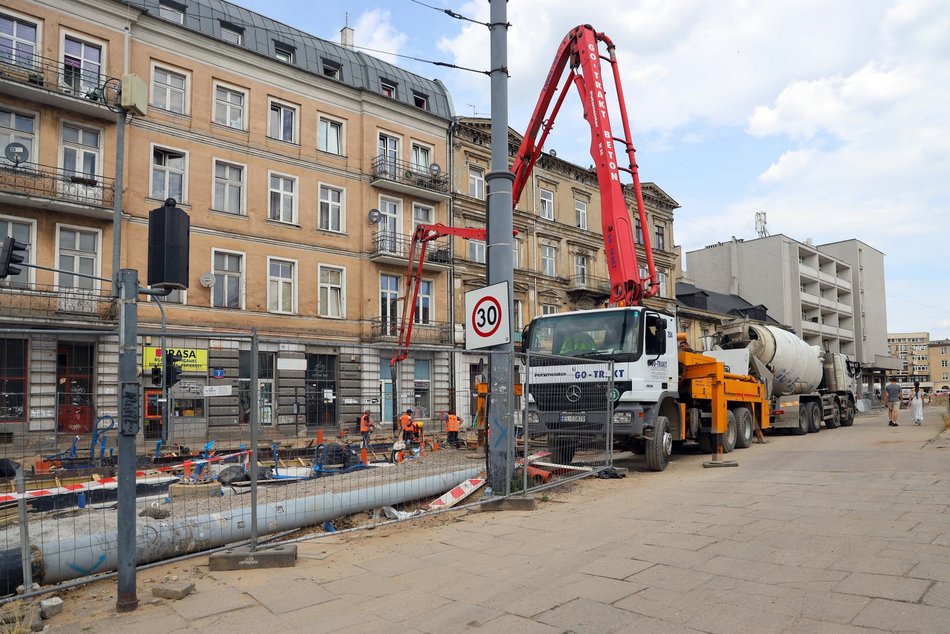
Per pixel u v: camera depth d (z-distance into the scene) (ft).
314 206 89.15
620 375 39.24
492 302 29.48
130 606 15.61
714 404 44.86
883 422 93.86
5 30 66.03
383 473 26.99
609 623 13.76
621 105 49.08
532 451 36.81
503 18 31.24
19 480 16.76
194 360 21.24
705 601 14.87
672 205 156.56
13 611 15.14
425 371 29.30
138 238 73.05
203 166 79.25
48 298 65.36
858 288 247.50
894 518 22.76
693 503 27.81
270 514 22.61
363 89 94.48
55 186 67.62
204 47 79.82
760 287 207.51
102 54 71.51
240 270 82.02
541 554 19.86
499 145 30.53
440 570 18.52
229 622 14.70
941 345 468.75
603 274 134.41
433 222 103.14
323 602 15.93
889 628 12.79
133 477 15.99
